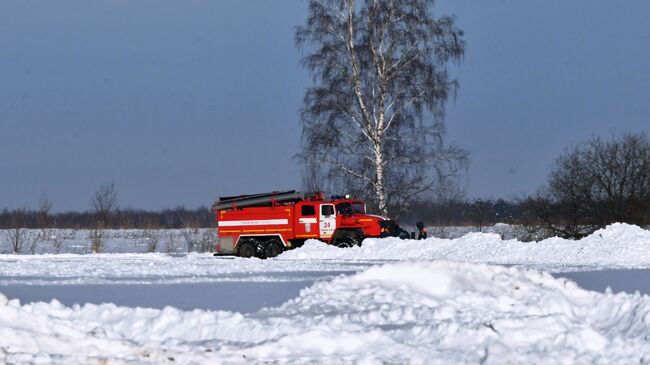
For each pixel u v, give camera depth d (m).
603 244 55.03
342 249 59.88
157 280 39.06
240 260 56.03
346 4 74.25
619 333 19.72
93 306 23.88
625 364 16.22
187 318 21.83
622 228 56.34
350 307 24.39
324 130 72.62
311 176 73.50
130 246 87.88
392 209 74.12
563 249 55.41
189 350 17.83
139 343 18.81
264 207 65.50
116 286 36.22
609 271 44.22
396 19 74.00
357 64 73.38
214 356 17.11
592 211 73.25
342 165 73.50
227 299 31.05
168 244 81.38
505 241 57.81
